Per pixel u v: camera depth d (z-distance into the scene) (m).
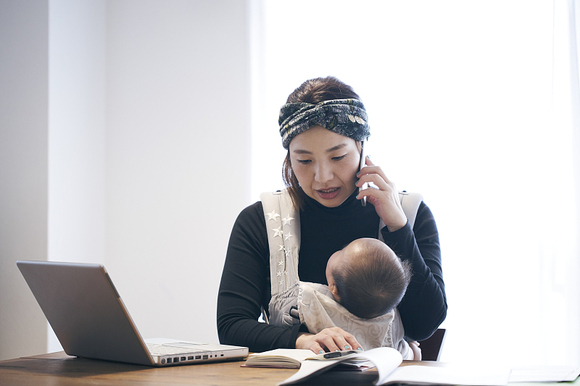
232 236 1.36
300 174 1.29
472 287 2.32
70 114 2.61
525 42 2.33
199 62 2.72
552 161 2.23
